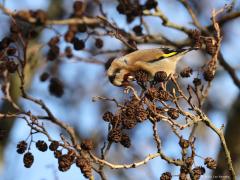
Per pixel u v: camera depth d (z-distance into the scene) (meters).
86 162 9.73
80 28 13.95
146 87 10.20
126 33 13.53
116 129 9.87
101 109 17.53
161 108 9.88
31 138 10.41
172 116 9.81
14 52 12.36
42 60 14.62
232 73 14.27
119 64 11.93
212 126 9.99
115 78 11.98
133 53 12.05
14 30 12.49
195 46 12.34
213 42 10.89
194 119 9.85
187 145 9.81
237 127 14.88
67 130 11.96
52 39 14.03
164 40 13.91
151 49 12.19
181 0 13.68
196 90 10.66
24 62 12.06
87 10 16.48
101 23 13.88
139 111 9.75
